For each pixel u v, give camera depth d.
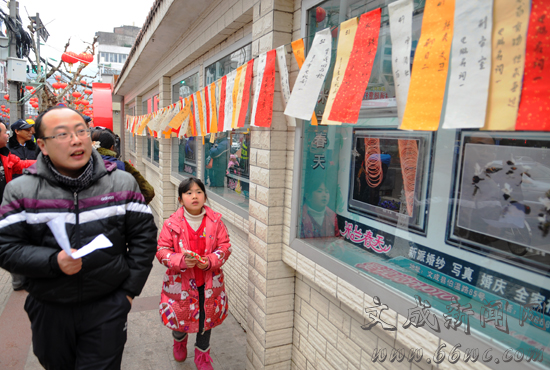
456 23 0.95
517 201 1.17
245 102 2.45
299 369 2.49
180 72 5.70
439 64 1.00
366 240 1.92
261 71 2.28
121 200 1.71
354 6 1.81
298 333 2.50
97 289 1.64
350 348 1.93
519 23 0.81
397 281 1.64
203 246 2.50
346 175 2.04
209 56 4.22
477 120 0.90
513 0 0.82
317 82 1.60
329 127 2.10
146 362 2.82
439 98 1.00
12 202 1.54
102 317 1.68
